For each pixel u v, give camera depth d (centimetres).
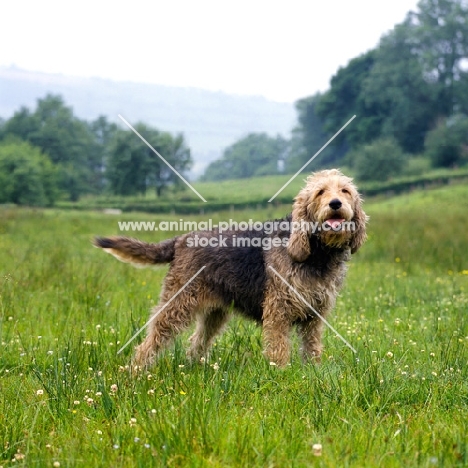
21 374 876
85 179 10988
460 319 1186
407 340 1052
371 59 10544
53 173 9219
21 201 8600
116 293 1427
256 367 871
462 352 944
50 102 12212
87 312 1211
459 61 9956
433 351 974
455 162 8988
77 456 619
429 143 9125
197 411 664
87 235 2872
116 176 7725
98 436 666
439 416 716
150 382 830
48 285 1434
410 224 2975
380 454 609
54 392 788
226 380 792
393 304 1390
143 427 646
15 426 688
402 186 7744
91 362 902
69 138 11419
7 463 621
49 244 2266
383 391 762
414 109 9744
